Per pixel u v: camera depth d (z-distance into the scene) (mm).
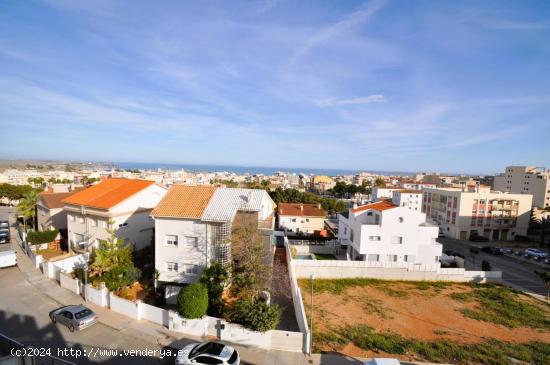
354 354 18875
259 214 28734
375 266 35188
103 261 25656
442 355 19422
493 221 64938
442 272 35438
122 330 19719
